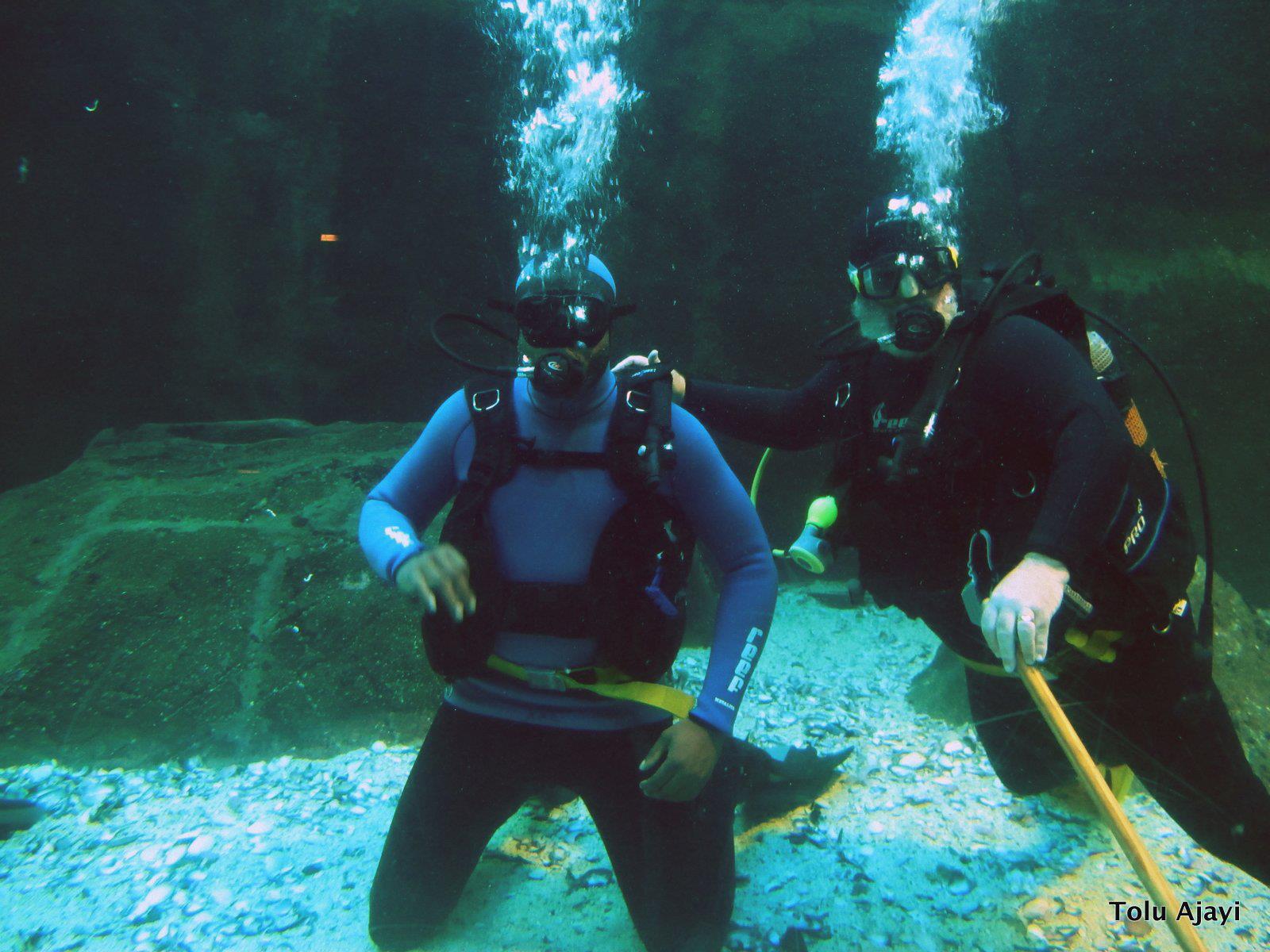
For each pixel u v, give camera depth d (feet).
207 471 15.01
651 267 19.15
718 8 19.22
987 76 18.47
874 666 13.94
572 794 9.40
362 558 12.64
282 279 20.68
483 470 6.31
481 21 19.35
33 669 10.93
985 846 8.53
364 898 7.75
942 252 6.15
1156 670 6.14
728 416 7.88
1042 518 5.20
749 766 9.24
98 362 20.74
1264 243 17.87
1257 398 17.25
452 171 19.98
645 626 6.00
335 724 10.76
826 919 7.43
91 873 8.14
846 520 6.71
